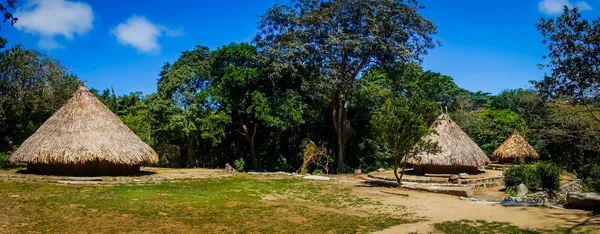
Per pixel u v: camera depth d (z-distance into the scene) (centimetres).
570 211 1089
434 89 4181
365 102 3117
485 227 948
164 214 1082
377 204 1292
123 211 1098
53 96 2544
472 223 995
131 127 2845
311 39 2700
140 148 1769
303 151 2980
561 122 2339
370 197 1424
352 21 2680
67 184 1512
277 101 2686
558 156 2848
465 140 2112
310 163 2789
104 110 1805
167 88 2767
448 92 4278
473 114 3844
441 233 909
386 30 2633
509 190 1698
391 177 1998
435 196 1452
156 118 2820
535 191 1705
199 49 3081
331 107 3044
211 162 3108
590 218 982
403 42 2672
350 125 3212
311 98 2962
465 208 1198
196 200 1287
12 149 2573
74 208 1114
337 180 1930
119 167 1752
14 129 2595
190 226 970
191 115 2667
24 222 948
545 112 2847
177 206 1187
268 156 3094
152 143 2806
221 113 2658
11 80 2438
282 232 937
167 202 1239
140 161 1722
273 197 1401
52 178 1568
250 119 2898
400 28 2627
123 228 933
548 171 1770
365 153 3219
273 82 2759
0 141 2588
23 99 2494
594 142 2267
